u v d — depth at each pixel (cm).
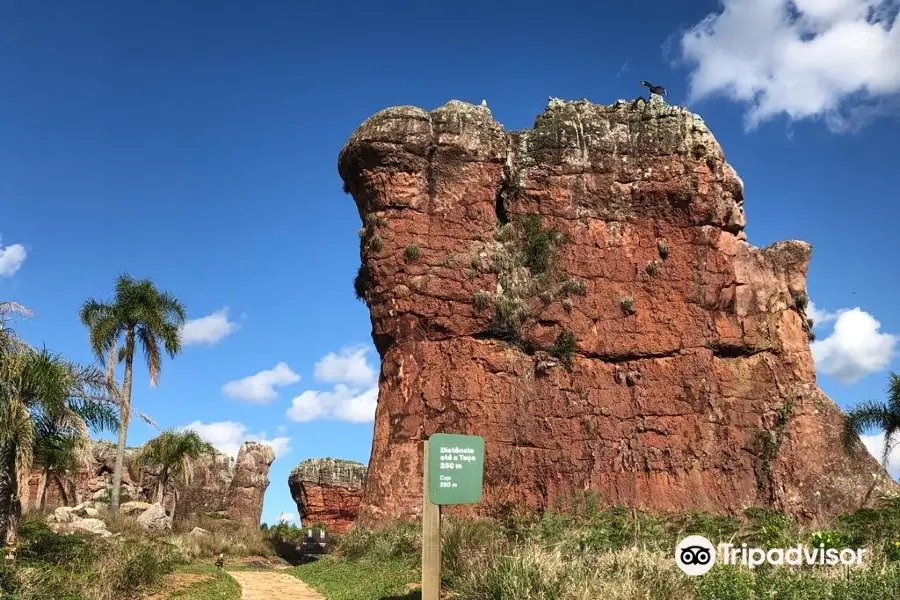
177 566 2320
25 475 1747
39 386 1798
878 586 1149
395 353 3136
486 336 3188
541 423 3111
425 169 3312
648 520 2103
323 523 5409
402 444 3003
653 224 3447
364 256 3281
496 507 2958
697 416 3177
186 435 4534
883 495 2653
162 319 3650
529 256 3350
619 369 3241
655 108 3588
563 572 1270
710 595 1179
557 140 3503
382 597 1678
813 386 3331
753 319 3391
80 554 2033
